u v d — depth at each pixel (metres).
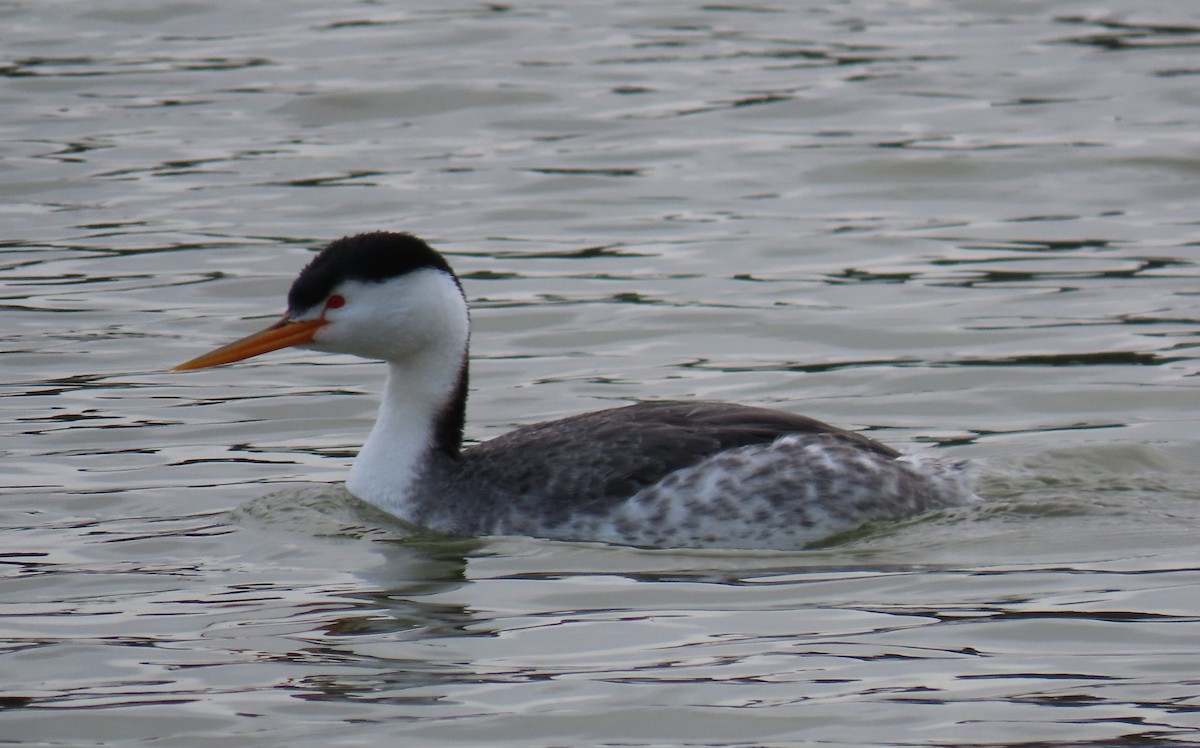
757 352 16.73
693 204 21.47
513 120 24.81
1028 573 11.20
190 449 14.36
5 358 16.59
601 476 12.19
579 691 9.48
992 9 30.17
